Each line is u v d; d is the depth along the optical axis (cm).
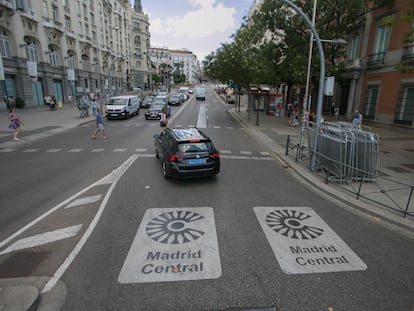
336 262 396
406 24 1616
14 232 471
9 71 2645
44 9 3167
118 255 403
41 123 1884
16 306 293
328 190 682
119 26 6225
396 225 520
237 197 641
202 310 303
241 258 400
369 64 1948
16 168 862
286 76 2039
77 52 3966
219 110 3309
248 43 2142
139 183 723
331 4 1767
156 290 332
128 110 2227
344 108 2433
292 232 481
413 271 379
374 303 318
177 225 497
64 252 411
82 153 1072
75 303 310
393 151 1167
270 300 319
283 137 1520
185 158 700
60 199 616
